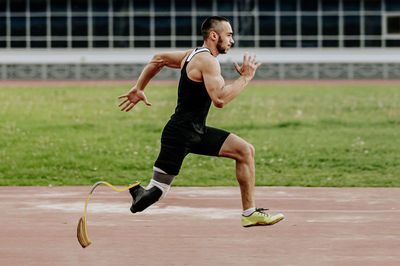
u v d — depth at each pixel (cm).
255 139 2278
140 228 1025
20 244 925
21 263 830
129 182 1616
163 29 5784
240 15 5731
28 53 5725
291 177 1653
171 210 1173
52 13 5725
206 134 950
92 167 1814
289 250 890
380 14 5725
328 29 5731
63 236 974
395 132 2452
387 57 5719
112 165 1842
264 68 5703
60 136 2317
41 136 2309
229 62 5650
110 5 5744
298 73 5728
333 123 2677
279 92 3947
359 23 5728
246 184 971
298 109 3091
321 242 934
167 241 940
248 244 922
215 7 5762
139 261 837
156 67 998
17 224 1058
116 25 5750
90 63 5731
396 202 1266
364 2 5725
